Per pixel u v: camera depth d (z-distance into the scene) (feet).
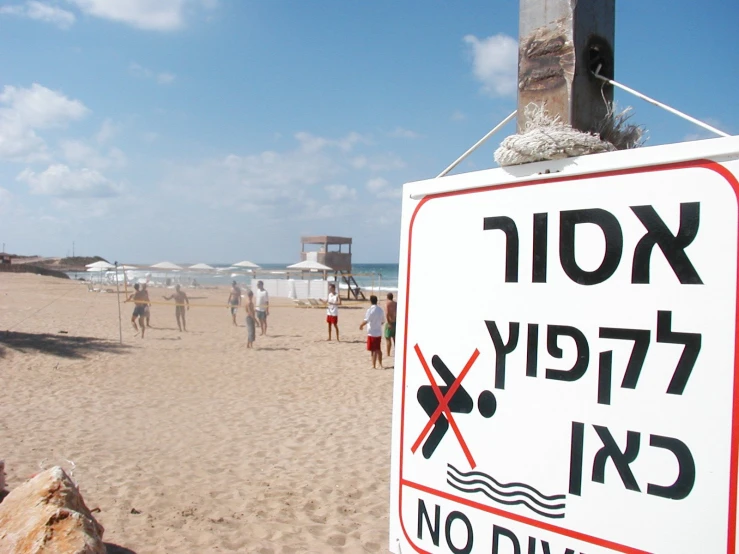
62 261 321.11
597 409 4.52
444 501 5.38
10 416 28.37
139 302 57.67
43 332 56.80
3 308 79.10
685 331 4.16
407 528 5.65
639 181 4.43
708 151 4.12
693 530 4.06
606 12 6.03
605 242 4.57
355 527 16.81
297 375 41.29
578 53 5.73
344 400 33.86
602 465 4.47
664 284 4.27
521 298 4.99
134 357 46.32
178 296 63.98
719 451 3.98
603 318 4.54
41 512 12.60
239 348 52.90
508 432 5.00
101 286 124.47
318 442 25.31
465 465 5.25
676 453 4.15
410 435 5.69
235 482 20.34
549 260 4.85
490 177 5.26
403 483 5.72
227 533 16.24
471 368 5.27
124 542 15.43
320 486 20.03
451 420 5.37
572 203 4.75
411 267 5.80
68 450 23.27
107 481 19.99
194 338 58.03
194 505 18.15
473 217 5.36
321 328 69.92
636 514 4.30
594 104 5.85
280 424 28.30
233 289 68.90
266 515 17.56
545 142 4.83
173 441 25.17
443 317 5.50
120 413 29.81
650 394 4.28
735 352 3.96
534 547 4.79
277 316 83.41
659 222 4.32
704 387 4.06
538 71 5.96
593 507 4.50
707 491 4.01
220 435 26.27
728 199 4.04
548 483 4.74
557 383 4.74
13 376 37.58
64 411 29.78
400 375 5.81
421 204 5.77
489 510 5.08
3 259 272.31
